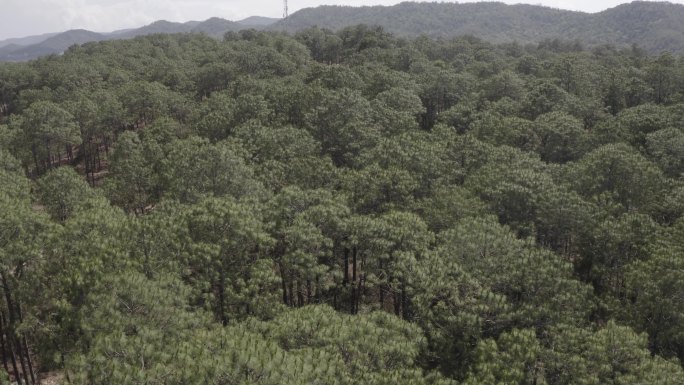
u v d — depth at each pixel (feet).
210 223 170.50
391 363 127.75
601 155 240.12
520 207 216.13
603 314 182.91
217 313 167.12
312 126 322.55
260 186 231.50
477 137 316.40
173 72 527.81
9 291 158.40
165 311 129.59
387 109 342.44
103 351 108.17
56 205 238.89
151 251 158.30
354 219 191.01
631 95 421.59
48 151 374.43
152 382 98.73
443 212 213.46
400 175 230.27
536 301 161.99
